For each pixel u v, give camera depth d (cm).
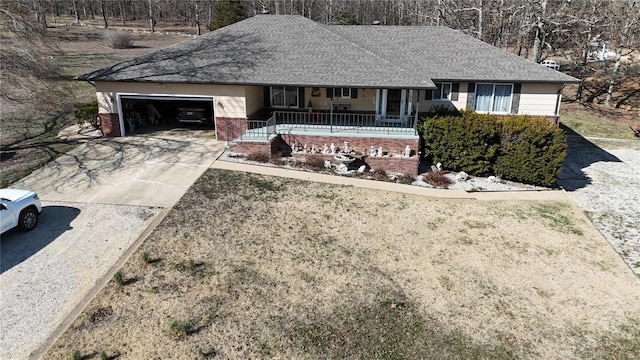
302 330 956
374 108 2219
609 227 1486
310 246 1276
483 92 2139
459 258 1253
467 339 955
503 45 4716
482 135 1817
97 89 2091
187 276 1114
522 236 1393
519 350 932
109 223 1346
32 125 2352
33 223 1310
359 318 999
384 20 6956
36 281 1076
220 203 1498
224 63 2111
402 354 908
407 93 2159
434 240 1343
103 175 1697
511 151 1800
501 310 1048
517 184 1831
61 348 880
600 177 1975
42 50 2345
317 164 1850
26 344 889
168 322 958
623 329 1002
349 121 2186
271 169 1803
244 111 2052
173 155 1916
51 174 1703
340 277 1142
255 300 1041
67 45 5303
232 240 1284
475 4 4334
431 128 1873
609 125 2939
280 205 1509
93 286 1065
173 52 2262
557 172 1773
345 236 1340
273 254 1227
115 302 1012
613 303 1089
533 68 2125
